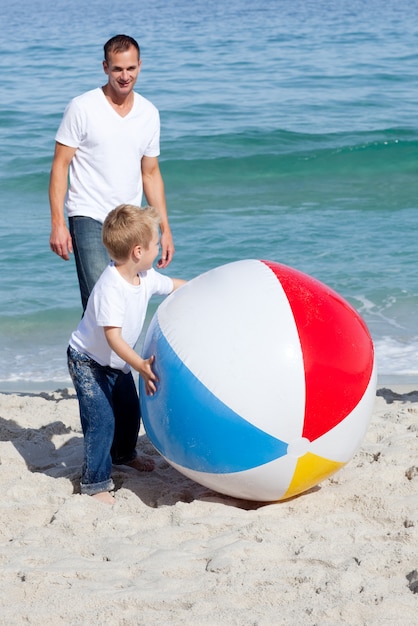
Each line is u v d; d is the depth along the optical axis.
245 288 4.64
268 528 4.47
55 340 9.66
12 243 13.01
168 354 4.60
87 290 5.74
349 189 16.55
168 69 29.41
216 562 4.16
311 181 17.28
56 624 3.76
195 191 16.50
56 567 4.19
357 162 18.39
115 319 4.73
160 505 5.04
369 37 38.59
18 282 11.34
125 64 5.39
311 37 38.84
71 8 69.62
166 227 6.00
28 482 5.27
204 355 4.49
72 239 5.79
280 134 20.28
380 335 9.46
